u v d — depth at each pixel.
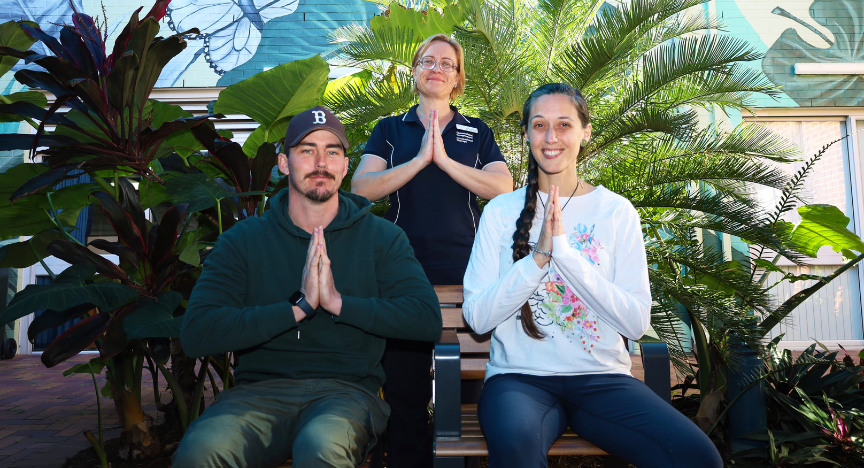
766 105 6.68
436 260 2.46
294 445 1.57
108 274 2.72
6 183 3.06
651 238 3.80
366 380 1.91
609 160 3.90
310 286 1.73
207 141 2.94
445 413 1.79
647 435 1.54
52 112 2.71
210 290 1.80
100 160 2.77
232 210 3.15
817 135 6.80
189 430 1.60
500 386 1.75
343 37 4.88
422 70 2.59
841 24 6.76
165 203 3.53
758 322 3.21
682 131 3.43
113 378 3.06
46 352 2.37
